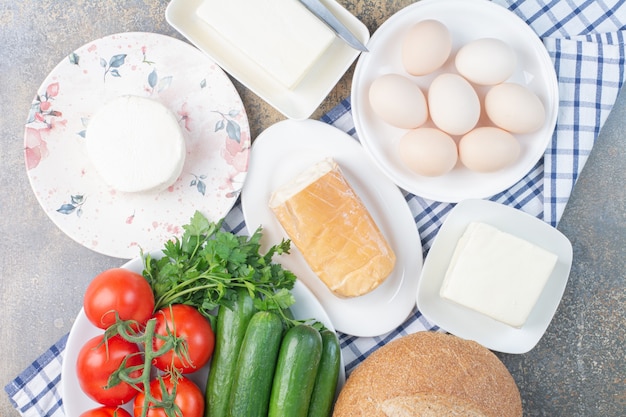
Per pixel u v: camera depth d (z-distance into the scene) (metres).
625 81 1.22
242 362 0.99
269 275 1.05
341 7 1.12
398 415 0.98
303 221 1.10
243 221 1.19
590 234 1.21
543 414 1.21
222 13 1.09
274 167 1.16
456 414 0.98
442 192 1.16
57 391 1.16
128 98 1.10
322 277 1.12
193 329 1.00
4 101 1.17
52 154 1.14
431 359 1.02
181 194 1.16
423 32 1.07
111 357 0.98
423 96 1.10
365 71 1.14
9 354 1.18
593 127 1.17
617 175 1.21
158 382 1.00
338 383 1.12
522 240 1.10
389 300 1.18
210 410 1.03
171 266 1.04
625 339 1.21
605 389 1.21
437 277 1.17
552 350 1.22
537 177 1.20
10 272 1.18
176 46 1.14
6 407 1.19
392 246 1.18
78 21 1.17
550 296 1.16
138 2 1.17
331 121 1.19
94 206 1.15
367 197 1.18
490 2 1.13
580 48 1.16
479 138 1.08
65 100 1.14
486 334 1.19
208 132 1.16
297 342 0.99
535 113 1.08
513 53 1.09
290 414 0.98
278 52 1.09
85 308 1.01
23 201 1.18
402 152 1.10
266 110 1.19
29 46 1.17
